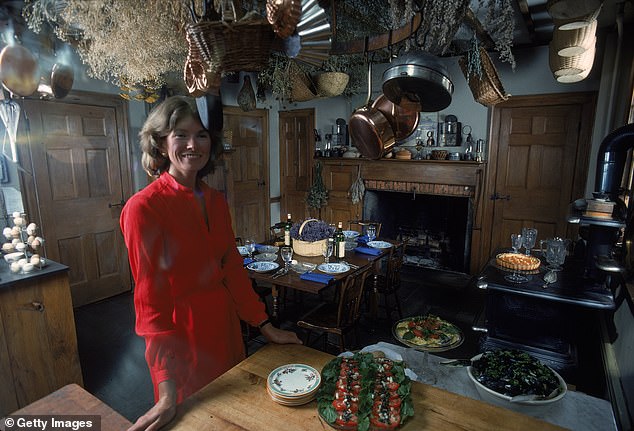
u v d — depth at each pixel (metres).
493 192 4.16
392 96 1.60
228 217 1.44
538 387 1.12
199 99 1.15
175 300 1.23
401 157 4.40
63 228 3.37
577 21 1.74
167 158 1.27
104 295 3.72
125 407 2.19
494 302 2.37
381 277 3.22
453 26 1.82
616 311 2.11
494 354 1.29
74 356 2.17
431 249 4.86
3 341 1.88
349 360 1.08
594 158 3.54
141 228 1.14
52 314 2.06
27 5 1.16
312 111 5.12
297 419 0.92
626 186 2.87
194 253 1.25
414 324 1.57
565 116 3.73
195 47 1.00
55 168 3.27
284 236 3.39
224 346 1.34
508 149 4.02
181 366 1.24
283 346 1.26
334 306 2.76
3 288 1.86
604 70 3.38
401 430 0.88
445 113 4.27
